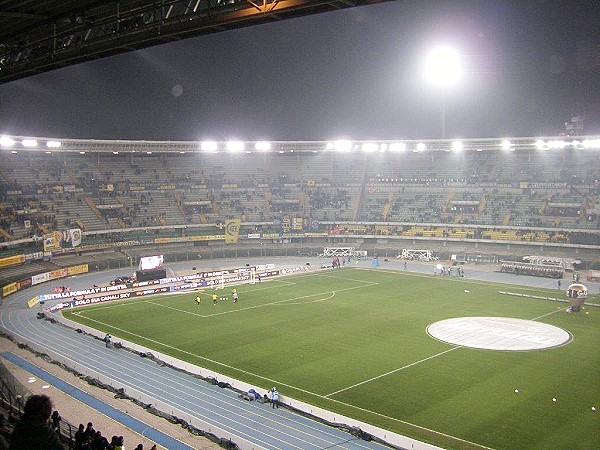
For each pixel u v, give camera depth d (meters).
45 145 84.81
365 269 85.12
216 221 100.69
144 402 33.16
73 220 87.88
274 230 102.19
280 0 19.86
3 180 87.38
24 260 75.25
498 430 29.41
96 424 29.69
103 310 60.38
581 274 78.25
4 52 31.14
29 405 10.28
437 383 36.59
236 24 21.89
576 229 86.56
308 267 85.75
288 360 42.09
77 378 37.41
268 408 33.03
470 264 88.50
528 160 100.56
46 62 29.00
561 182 94.38
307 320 54.22
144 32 24.19
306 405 32.09
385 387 36.09
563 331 48.75
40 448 9.87
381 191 106.56
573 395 34.09
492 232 93.00
